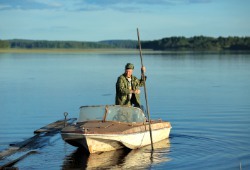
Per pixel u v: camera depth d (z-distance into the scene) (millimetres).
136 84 15883
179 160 14078
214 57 105125
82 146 14828
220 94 32250
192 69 60281
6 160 13844
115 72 55719
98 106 15555
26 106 26781
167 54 139250
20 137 18266
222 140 16859
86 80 44031
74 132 14250
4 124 21125
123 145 14953
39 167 13461
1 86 38781
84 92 33688
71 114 24062
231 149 15414
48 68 64938
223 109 24984
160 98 30078
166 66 68000
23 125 20906
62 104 27625
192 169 13125
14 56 121250
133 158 14312
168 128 17062
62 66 70250
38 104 27609
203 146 15891
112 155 14672
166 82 41812
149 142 16016
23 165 13648
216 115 22953
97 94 32344
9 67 67562
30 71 58500
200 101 28422
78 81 43000
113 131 14320
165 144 16203
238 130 18766
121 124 15188
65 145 16062
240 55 119625
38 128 20203
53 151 15250
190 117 22391
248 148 15539
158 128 16266
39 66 70500
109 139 14281
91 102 28391
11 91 34812
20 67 67625
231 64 72250
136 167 13398
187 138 17234
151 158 14336
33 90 35438
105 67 66938
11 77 48750
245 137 17359
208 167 13312
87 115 15523
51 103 28031
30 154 14883
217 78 46000
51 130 18734
